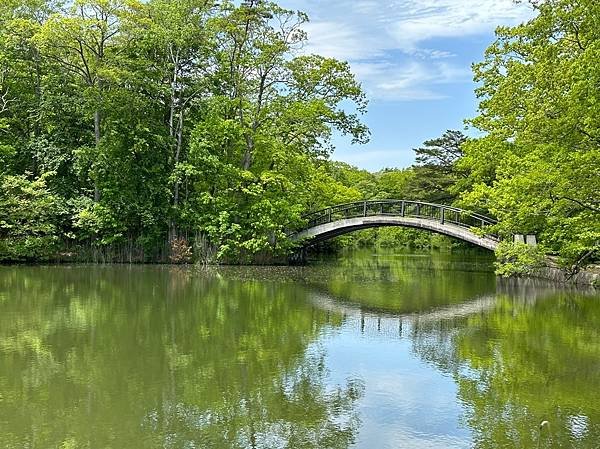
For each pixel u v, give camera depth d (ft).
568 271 76.07
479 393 30.01
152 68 101.24
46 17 101.40
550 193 45.62
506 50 79.30
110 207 97.66
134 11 98.78
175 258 99.35
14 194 91.15
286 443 23.54
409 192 157.07
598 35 42.45
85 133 102.01
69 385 30.55
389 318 51.57
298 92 107.96
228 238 101.45
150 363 34.99
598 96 38.88
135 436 24.04
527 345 40.96
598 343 41.63
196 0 102.47
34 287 66.74
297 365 35.01
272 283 76.02
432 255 150.30
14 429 24.62
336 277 85.66
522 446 23.35
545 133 43.34
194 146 99.14
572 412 27.27
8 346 38.65
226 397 29.07
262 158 106.22
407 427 25.32
